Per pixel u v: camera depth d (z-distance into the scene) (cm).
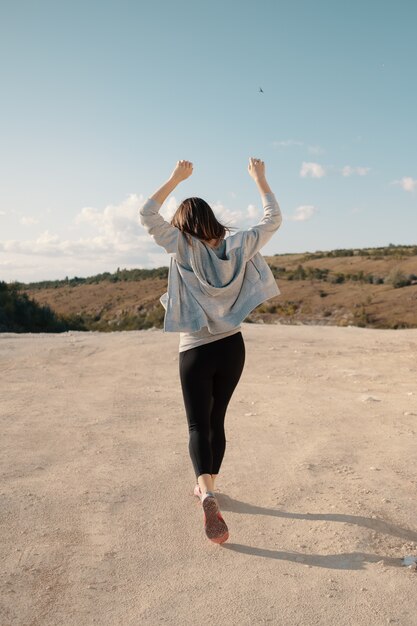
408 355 1015
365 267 12275
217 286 338
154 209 338
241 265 342
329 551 301
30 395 714
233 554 300
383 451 466
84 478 406
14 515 344
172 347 1105
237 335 346
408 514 344
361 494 374
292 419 579
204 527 332
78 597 260
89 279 15162
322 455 457
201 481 327
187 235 338
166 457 455
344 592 262
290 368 910
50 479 404
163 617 245
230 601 256
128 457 455
